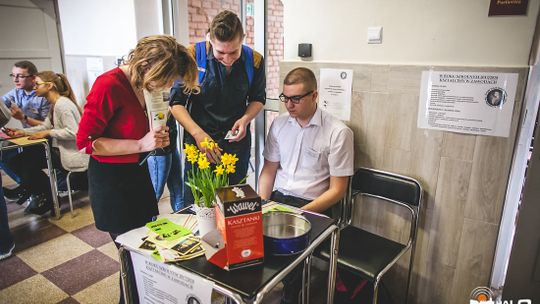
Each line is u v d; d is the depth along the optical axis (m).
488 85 1.58
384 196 1.89
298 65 2.12
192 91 1.80
